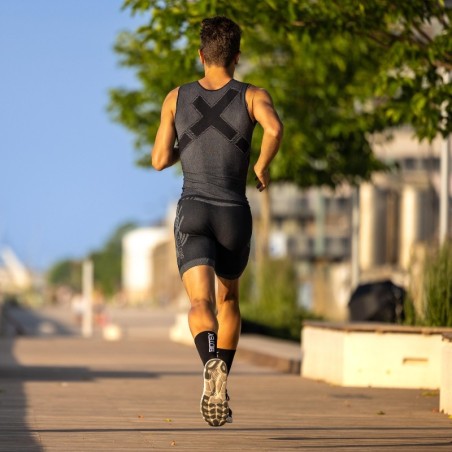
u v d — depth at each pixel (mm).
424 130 30000
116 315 196125
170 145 14789
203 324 13875
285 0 29141
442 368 22219
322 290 94312
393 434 18141
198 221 14234
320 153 55781
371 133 53844
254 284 72125
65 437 17266
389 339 28828
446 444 16828
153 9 31578
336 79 52438
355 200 60344
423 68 29984
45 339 66312
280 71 54781
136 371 35438
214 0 29578
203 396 13688
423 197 124438
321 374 31453
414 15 29000
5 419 19859
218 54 14734
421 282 33531
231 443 16781
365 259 133625
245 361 42594
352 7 29172
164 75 52281
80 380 30328
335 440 17281
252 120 14516
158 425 19125
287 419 20516
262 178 14305
